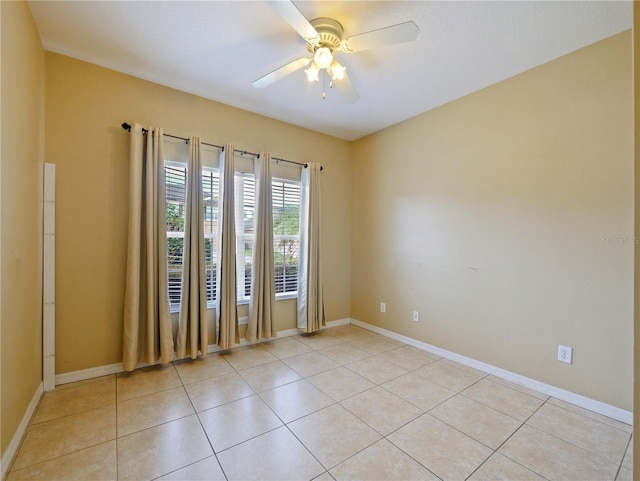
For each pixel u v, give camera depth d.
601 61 2.10
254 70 2.56
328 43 1.95
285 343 3.43
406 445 1.73
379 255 3.85
